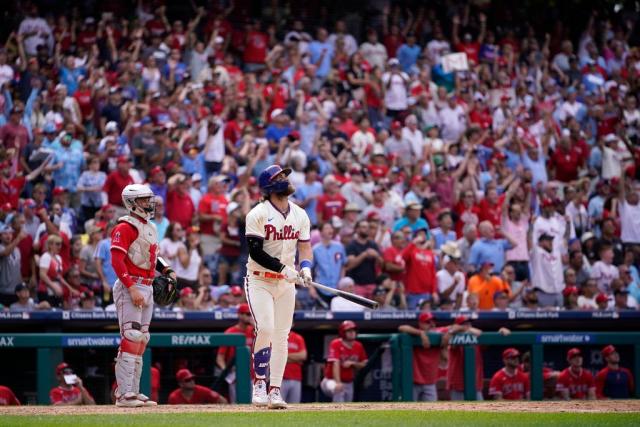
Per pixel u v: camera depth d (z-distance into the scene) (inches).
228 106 3063.5
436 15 3934.5
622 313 2500.0
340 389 2139.5
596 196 3191.4
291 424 1105.4
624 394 2276.1
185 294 2289.6
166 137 2778.1
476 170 3031.5
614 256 2952.8
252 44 3447.3
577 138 3393.2
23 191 2635.3
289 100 3152.1
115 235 1332.4
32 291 2367.1
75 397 1881.2
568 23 4151.1
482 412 1294.3
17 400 1888.5
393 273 2524.6
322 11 3791.8
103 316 2135.8
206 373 2112.5
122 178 2576.3
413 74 3513.8
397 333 2333.9
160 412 1272.1
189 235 2477.9
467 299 2485.2
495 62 3688.5
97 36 3171.8
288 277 1299.2
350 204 2662.4
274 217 1320.1
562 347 2406.5
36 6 3373.5
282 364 1354.6
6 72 2896.2
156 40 3228.3
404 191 2979.8
